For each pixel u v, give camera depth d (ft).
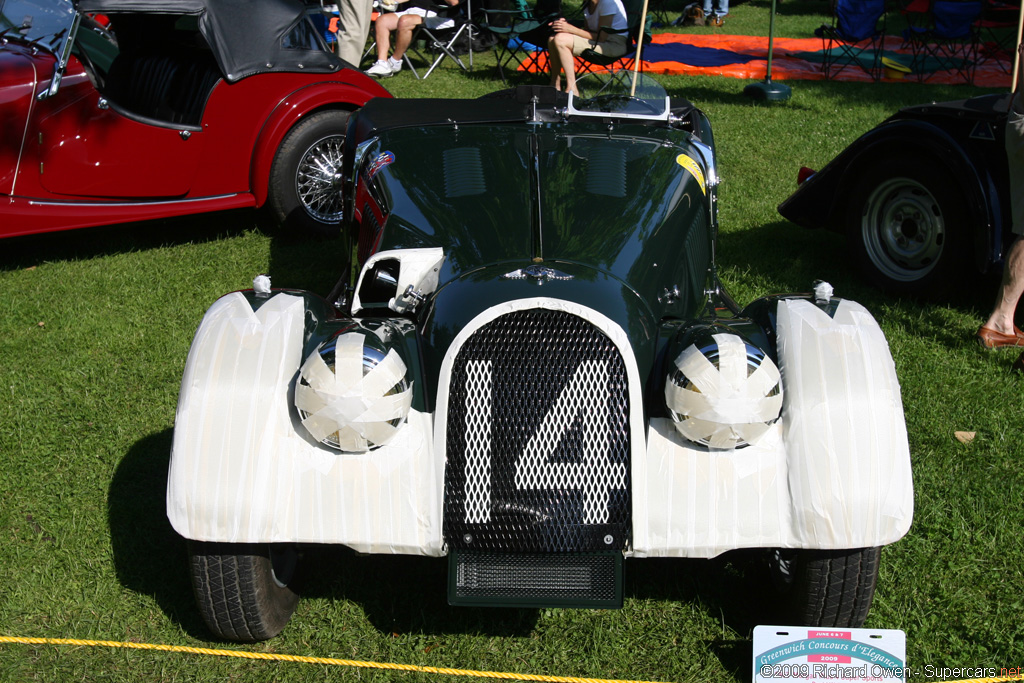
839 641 7.55
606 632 8.56
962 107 14.37
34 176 16.14
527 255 8.75
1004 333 13.94
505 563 7.42
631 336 7.86
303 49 18.22
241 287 16.38
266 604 7.86
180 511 7.11
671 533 7.25
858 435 7.19
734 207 20.58
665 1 59.47
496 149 10.94
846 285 16.38
